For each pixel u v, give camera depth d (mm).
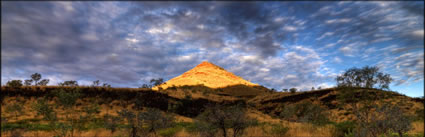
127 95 64562
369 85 13477
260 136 16172
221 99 84500
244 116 13867
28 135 19578
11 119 37906
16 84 56781
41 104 16797
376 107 11797
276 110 79938
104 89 63625
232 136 14242
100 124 28172
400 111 11281
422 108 46188
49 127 26297
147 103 63625
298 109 37531
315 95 78688
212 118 13477
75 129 19344
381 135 11867
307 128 19484
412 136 13617
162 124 17062
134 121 16375
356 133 13992
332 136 17281
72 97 18953
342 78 14500
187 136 16094
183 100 71812
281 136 16922
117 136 17672
